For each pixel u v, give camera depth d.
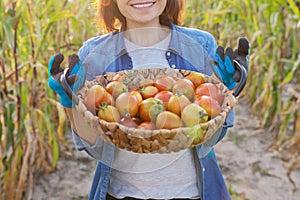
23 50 2.85
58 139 3.37
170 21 1.49
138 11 1.31
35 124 2.84
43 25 3.05
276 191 2.84
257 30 3.52
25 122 2.63
